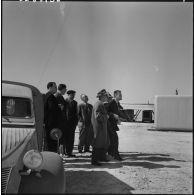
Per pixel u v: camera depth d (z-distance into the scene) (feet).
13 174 10.08
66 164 18.39
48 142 18.22
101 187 13.15
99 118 18.13
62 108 19.20
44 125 18.40
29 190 9.91
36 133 13.12
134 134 32.58
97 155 18.25
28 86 13.89
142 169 17.17
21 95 13.30
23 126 12.87
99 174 15.80
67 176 15.24
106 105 20.29
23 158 10.19
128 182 14.30
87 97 23.54
